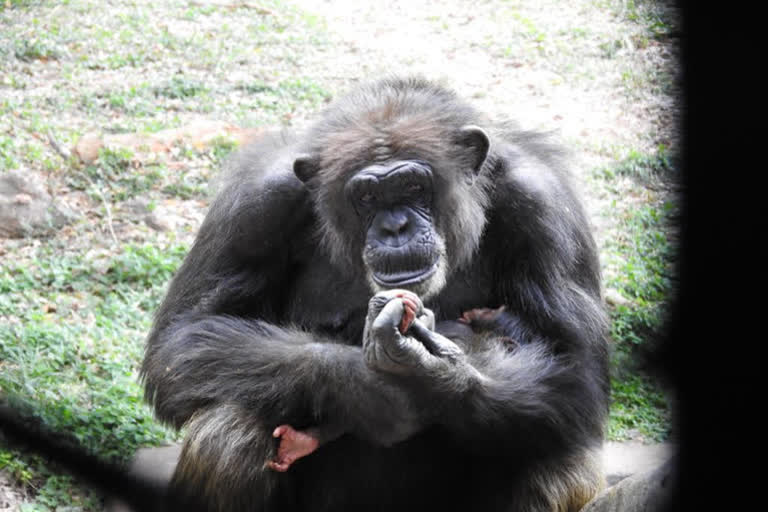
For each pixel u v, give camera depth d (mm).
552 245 5809
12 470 7004
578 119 16734
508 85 18375
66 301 10461
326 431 5465
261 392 5445
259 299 6062
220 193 6289
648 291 11320
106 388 8656
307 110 16812
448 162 5469
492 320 5879
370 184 5301
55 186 12961
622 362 9914
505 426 5293
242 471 5426
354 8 23422
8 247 11438
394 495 5902
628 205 13539
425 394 5078
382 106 5820
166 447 7605
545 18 22109
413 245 5230
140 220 12461
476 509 5891
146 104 16438
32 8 20812
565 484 5805
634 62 18828
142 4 21938
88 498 6895
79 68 17953
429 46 20688
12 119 15109
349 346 5547
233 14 21953
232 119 16062
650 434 9078
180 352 5707
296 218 5934
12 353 8914
